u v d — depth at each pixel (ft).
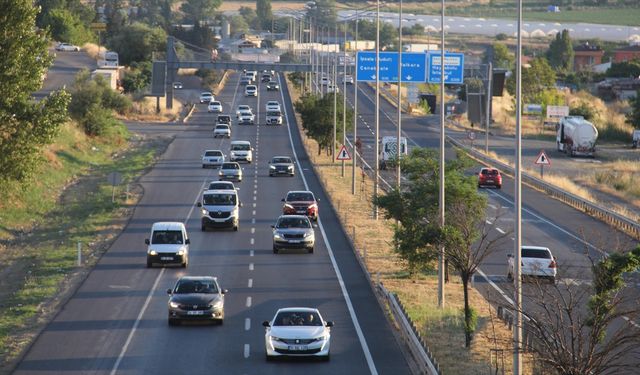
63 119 379.76
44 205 524.11
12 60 367.86
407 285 330.75
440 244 278.67
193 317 264.72
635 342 196.85
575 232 453.99
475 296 317.01
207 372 218.18
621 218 468.75
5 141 368.89
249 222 469.98
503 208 528.63
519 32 221.87
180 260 354.54
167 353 236.63
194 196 549.95
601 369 173.58
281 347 226.99
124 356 233.14
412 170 337.11
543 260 326.85
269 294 311.06
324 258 379.14
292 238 384.68
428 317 279.08
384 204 330.13
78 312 285.23
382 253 388.78
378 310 288.71
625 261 210.79
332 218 483.92
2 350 239.50
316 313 237.04
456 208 300.81
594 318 186.70
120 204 517.55
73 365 224.53
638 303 207.92
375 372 219.00
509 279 313.53
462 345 249.55
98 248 400.47
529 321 205.26
